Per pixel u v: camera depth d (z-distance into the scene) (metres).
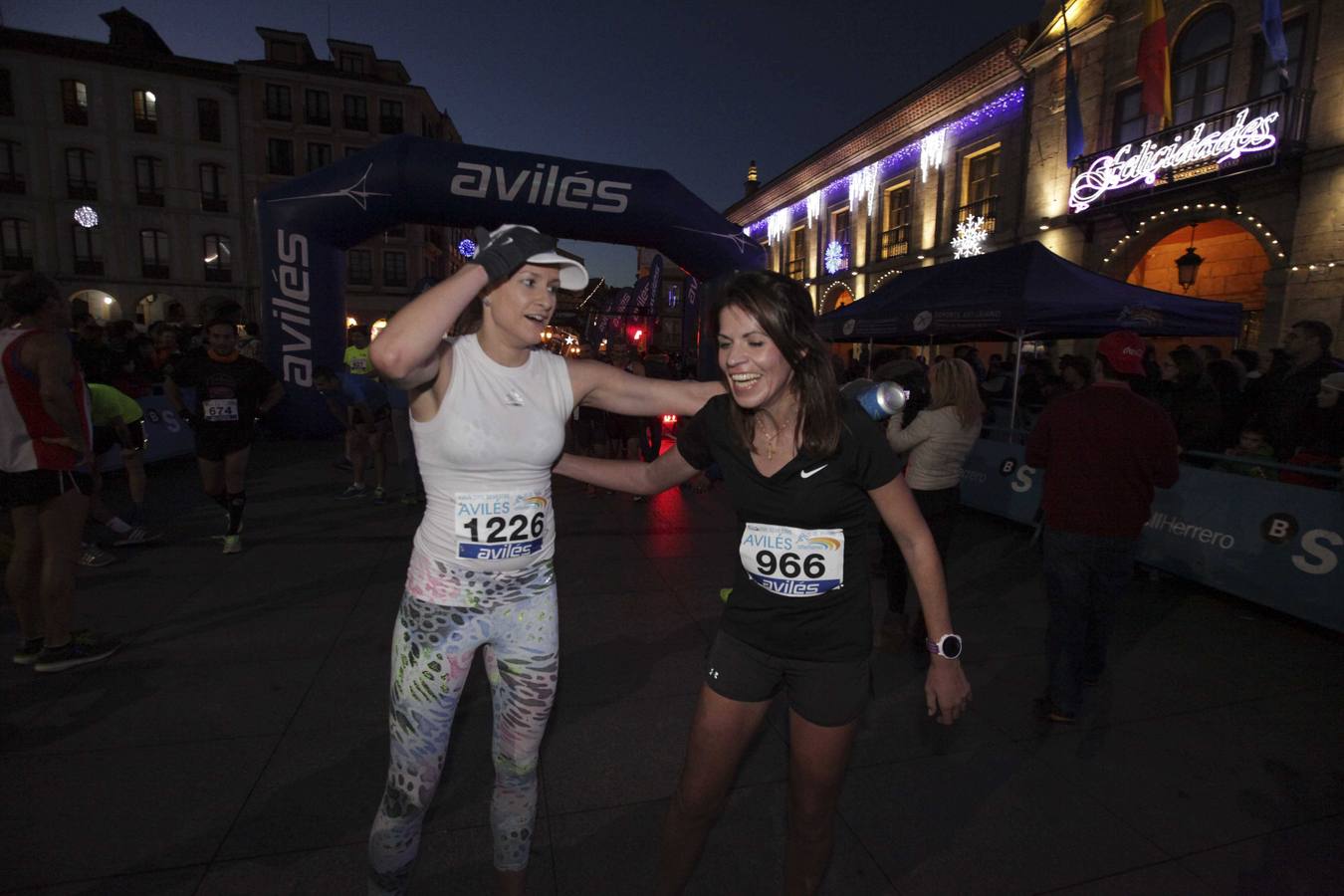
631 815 2.36
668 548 5.60
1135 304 6.15
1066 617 2.94
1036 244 6.80
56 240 32.12
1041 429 3.09
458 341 1.61
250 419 5.07
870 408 1.62
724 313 1.50
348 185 8.41
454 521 1.62
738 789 2.52
